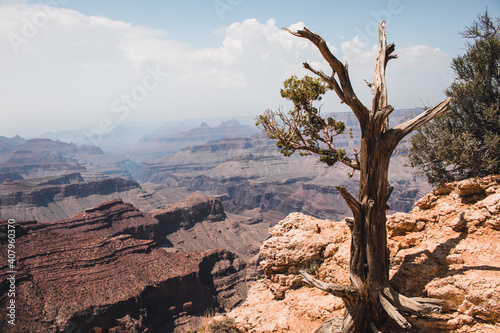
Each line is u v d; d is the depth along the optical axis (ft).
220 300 338.95
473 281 35.27
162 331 264.72
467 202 46.42
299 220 60.90
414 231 49.26
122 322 236.43
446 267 39.86
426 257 42.29
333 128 48.11
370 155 37.91
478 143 46.80
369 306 39.81
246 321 53.57
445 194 50.14
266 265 59.88
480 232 41.98
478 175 46.37
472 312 34.55
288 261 57.11
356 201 37.88
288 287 56.29
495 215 41.34
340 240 56.34
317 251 55.93
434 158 50.57
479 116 47.09
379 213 38.34
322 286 39.78
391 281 42.42
